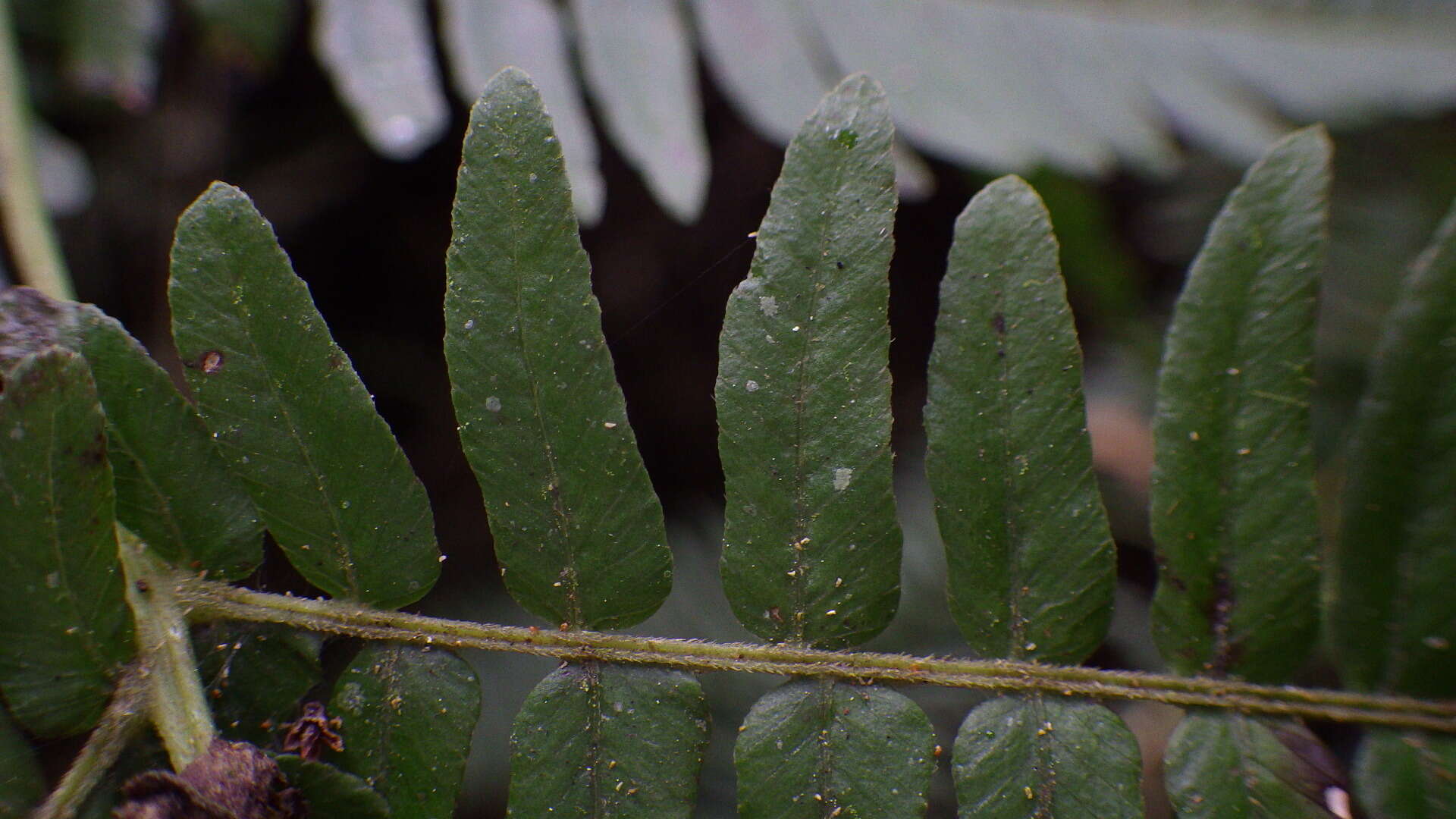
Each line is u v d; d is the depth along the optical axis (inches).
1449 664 6.2
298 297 6.2
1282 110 8.2
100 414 6.0
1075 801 6.2
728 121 13.9
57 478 6.0
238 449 6.2
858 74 6.2
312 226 12.8
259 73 9.6
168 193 10.6
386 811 6.2
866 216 6.2
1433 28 8.3
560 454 6.2
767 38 8.0
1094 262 10.0
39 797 6.1
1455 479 6.1
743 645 6.3
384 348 13.2
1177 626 6.3
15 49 7.3
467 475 12.6
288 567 6.8
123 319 10.3
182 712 6.1
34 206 7.2
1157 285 12.2
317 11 7.6
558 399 6.2
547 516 6.3
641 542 6.3
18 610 6.1
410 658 6.3
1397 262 9.4
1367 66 8.2
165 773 6.0
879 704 6.3
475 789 8.1
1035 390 6.2
